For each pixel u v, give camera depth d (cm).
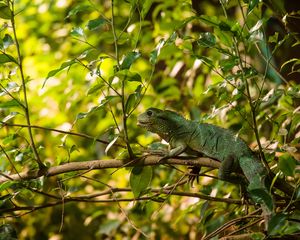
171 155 660
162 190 684
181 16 1041
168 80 1030
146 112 731
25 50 1325
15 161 685
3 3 614
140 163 646
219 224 731
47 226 1234
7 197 647
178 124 714
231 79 591
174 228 1020
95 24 621
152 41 1091
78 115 622
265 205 555
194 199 933
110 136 654
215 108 643
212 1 1059
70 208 1262
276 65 946
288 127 763
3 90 633
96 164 648
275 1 723
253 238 569
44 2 1333
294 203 615
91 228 1258
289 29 720
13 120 902
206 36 596
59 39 1320
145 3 624
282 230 546
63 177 735
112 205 1107
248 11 583
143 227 1034
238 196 802
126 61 600
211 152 691
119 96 616
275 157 689
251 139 896
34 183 661
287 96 680
